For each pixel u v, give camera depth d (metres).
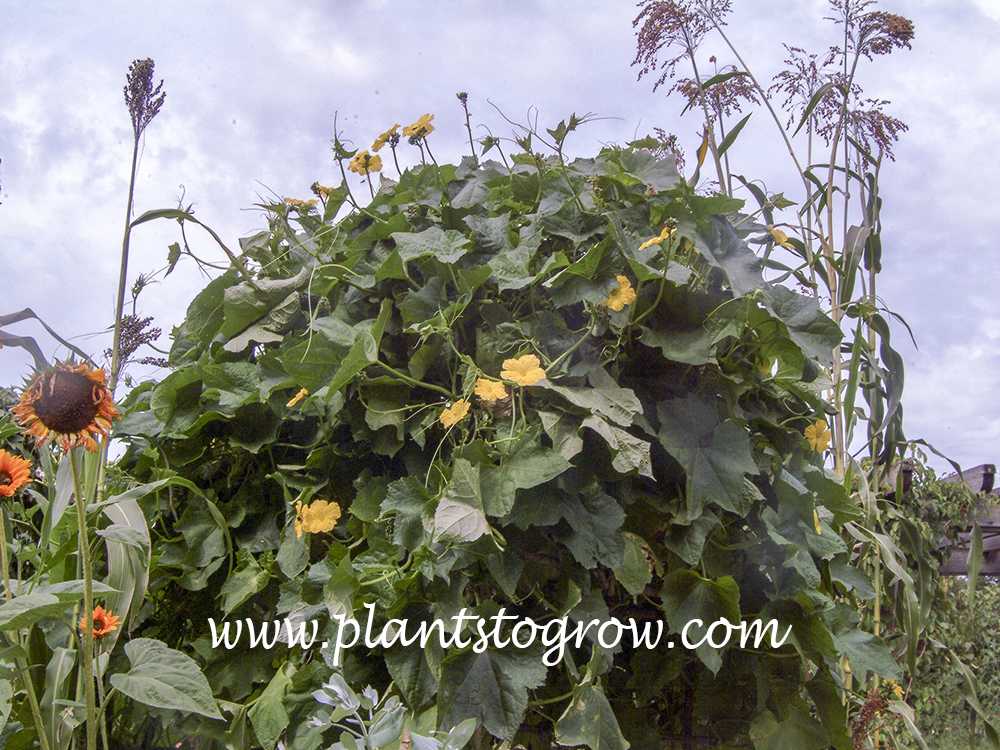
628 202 1.83
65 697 1.53
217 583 1.85
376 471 1.75
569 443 1.44
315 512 1.60
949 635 3.68
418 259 1.75
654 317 1.63
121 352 1.99
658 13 2.83
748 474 1.69
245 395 1.86
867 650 1.83
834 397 2.82
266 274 2.07
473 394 1.57
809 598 1.64
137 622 1.81
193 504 1.88
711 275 1.71
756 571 1.72
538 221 1.71
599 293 1.56
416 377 1.62
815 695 1.75
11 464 1.43
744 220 1.93
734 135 2.62
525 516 1.41
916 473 3.53
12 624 1.24
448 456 1.61
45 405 1.23
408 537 1.44
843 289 2.82
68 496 1.55
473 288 1.62
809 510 1.70
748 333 1.70
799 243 2.74
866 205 3.11
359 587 1.49
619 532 1.48
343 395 1.68
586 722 1.41
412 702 1.41
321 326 1.74
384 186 2.18
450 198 1.93
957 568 3.76
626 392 1.53
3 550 1.42
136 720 1.89
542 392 1.51
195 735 1.88
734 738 1.78
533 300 1.67
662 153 2.01
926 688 3.58
